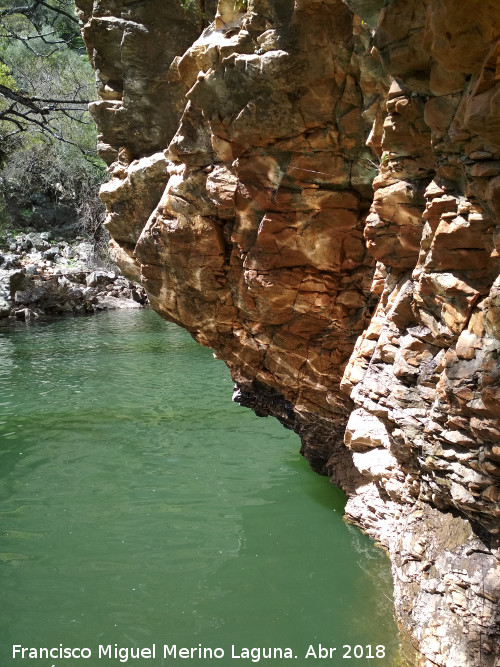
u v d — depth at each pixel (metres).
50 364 16.55
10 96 15.95
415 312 4.39
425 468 4.54
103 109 7.50
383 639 5.21
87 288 26.34
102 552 6.96
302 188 5.49
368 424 5.91
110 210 7.81
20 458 9.96
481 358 3.71
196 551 6.95
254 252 5.97
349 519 7.56
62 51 30.28
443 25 3.02
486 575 4.17
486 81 3.03
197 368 15.98
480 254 3.69
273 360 6.83
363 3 3.67
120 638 5.46
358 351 5.70
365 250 5.71
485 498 3.97
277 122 5.19
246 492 8.55
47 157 31.00
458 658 4.23
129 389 14.06
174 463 9.70
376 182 4.49
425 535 4.80
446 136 3.58
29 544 7.15
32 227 31.97
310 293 6.01
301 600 5.93
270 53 4.89
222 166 5.89
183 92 6.99
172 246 6.61
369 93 4.74
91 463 9.73
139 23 6.84
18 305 23.78
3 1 19.98
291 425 8.33
